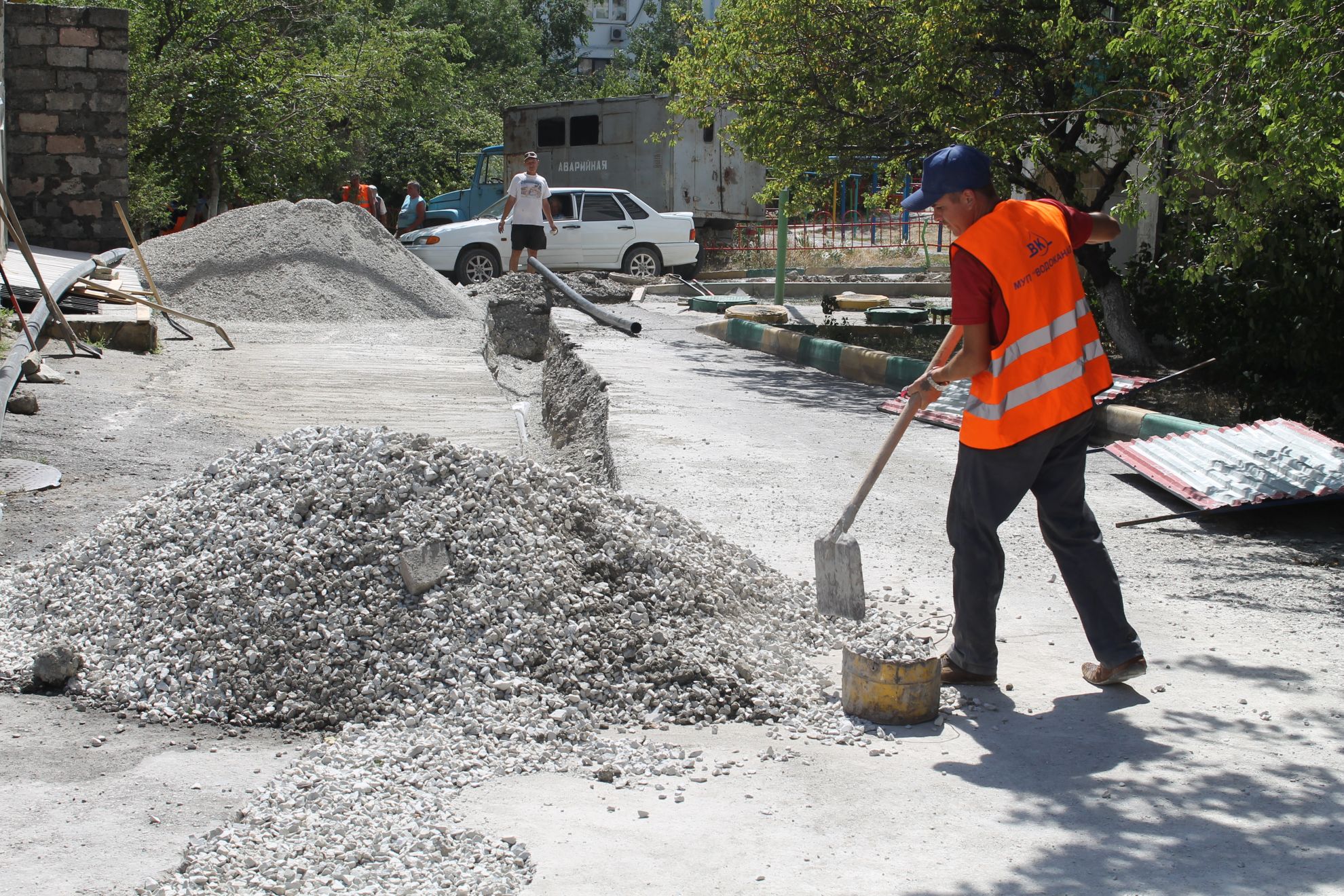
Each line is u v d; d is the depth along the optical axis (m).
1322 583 6.09
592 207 24.44
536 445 8.82
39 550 5.80
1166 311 13.73
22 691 4.36
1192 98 7.72
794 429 10.23
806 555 6.41
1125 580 6.13
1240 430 8.46
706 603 4.84
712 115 15.55
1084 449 4.42
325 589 4.53
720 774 3.82
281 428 8.91
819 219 30.61
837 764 3.91
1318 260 10.13
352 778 3.67
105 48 17.64
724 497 7.66
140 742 3.98
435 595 4.52
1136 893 3.12
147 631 4.54
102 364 10.77
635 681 4.37
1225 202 7.74
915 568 6.25
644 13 80.31
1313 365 10.58
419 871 3.12
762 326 16.03
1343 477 7.24
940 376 4.49
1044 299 4.26
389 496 4.80
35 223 17.81
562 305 19.27
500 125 42.56
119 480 7.10
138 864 3.14
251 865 3.12
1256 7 6.84
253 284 15.80
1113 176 13.21
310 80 28.09
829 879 3.17
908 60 13.43
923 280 25.66
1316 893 3.12
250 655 4.32
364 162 38.25
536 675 4.32
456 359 12.92
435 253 22.16
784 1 13.42
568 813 3.52
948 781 3.79
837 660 4.86
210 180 26.92
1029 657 4.96
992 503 4.40
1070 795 3.70
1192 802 3.65
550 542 4.82
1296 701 4.48
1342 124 6.46
